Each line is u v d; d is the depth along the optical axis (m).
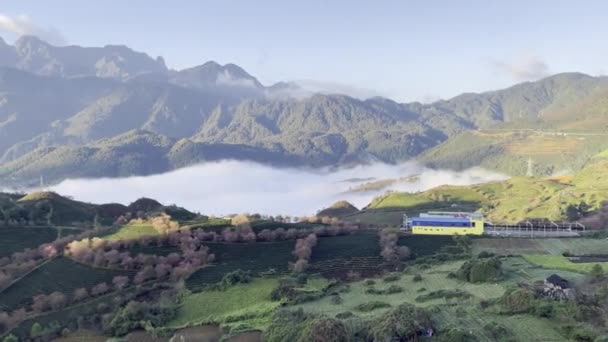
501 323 138.50
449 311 151.75
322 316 151.75
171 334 175.62
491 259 194.12
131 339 175.50
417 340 134.38
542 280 172.38
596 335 125.06
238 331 164.75
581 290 156.25
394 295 184.00
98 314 198.12
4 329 183.88
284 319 162.62
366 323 148.12
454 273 198.12
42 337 181.25
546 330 133.25
